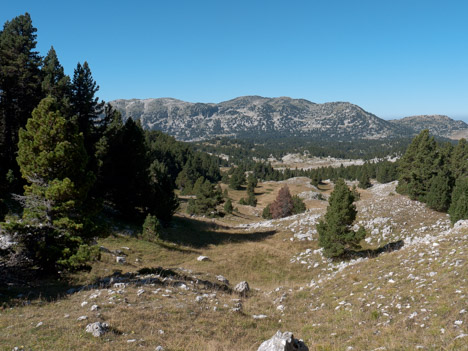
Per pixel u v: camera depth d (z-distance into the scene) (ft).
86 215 63.36
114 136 131.75
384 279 53.42
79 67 131.03
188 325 40.78
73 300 47.80
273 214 218.59
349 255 99.25
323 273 92.17
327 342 36.42
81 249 56.65
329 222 95.30
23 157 57.93
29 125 58.59
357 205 152.76
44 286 54.75
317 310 50.80
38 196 58.23
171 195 157.69
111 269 70.90
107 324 36.68
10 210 81.82
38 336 33.71
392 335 33.68
